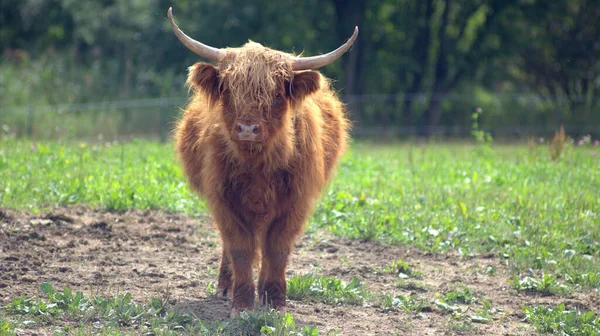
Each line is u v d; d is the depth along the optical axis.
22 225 10.54
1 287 7.95
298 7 35.44
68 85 34.06
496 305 8.23
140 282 8.51
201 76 7.23
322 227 11.40
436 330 7.31
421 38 38.66
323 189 9.14
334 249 10.31
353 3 35.72
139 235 10.54
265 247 7.65
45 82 33.44
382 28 39.62
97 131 28.55
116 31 37.62
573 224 11.33
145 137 28.84
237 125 6.83
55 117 28.50
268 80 6.93
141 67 38.19
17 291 7.85
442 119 39.34
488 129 34.94
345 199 12.44
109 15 37.34
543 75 38.59
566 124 33.56
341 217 11.72
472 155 20.16
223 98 7.18
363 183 14.44
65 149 17.50
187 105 9.27
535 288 8.75
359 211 11.88
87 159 15.74
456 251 10.38
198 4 35.16
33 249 9.52
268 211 7.40
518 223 11.54
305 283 8.24
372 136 33.88
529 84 39.97
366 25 38.16
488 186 14.27
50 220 10.88
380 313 7.78
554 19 38.09
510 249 10.23
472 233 10.95
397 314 7.76
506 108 38.62
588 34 37.59
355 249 10.40
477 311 7.84
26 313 7.12
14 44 40.16
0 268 8.60
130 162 15.62
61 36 41.66
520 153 20.23
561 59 37.78
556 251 10.18
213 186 7.41
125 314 7.06
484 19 39.97
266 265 7.79
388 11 38.81
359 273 9.26
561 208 12.30
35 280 8.27
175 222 11.38
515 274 9.32
